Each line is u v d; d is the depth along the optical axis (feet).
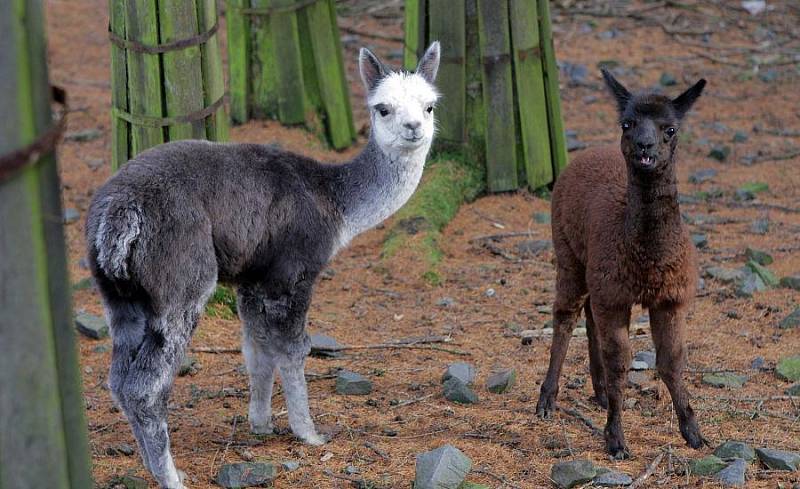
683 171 48.78
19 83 14.39
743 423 26.45
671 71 62.90
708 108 57.21
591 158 26.45
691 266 23.43
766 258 38.37
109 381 22.18
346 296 37.32
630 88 59.93
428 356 32.04
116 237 21.62
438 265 39.29
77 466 16.07
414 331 34.22
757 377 29.55
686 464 23.73
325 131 50.75
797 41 67.82
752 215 43.50
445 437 26.02
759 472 23.41
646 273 23.04
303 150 48.57
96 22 73.67
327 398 28.66
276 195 24.75
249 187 24.22
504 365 31.27
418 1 44.21
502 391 29.01
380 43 68.54
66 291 15.58
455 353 32.24
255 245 24.43
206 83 32.42
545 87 45.24
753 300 35.22
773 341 32.12
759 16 72.59
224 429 26.76
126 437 26.40
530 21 43.96
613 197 24.22
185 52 31.58
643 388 28.76
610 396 24.45
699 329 33.14
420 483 22.39
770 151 50.93
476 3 44.11
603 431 25.96
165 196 22.44
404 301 36.81
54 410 15.31
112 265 21.65
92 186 47.98
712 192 45.62
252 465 23.57
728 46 67.00
